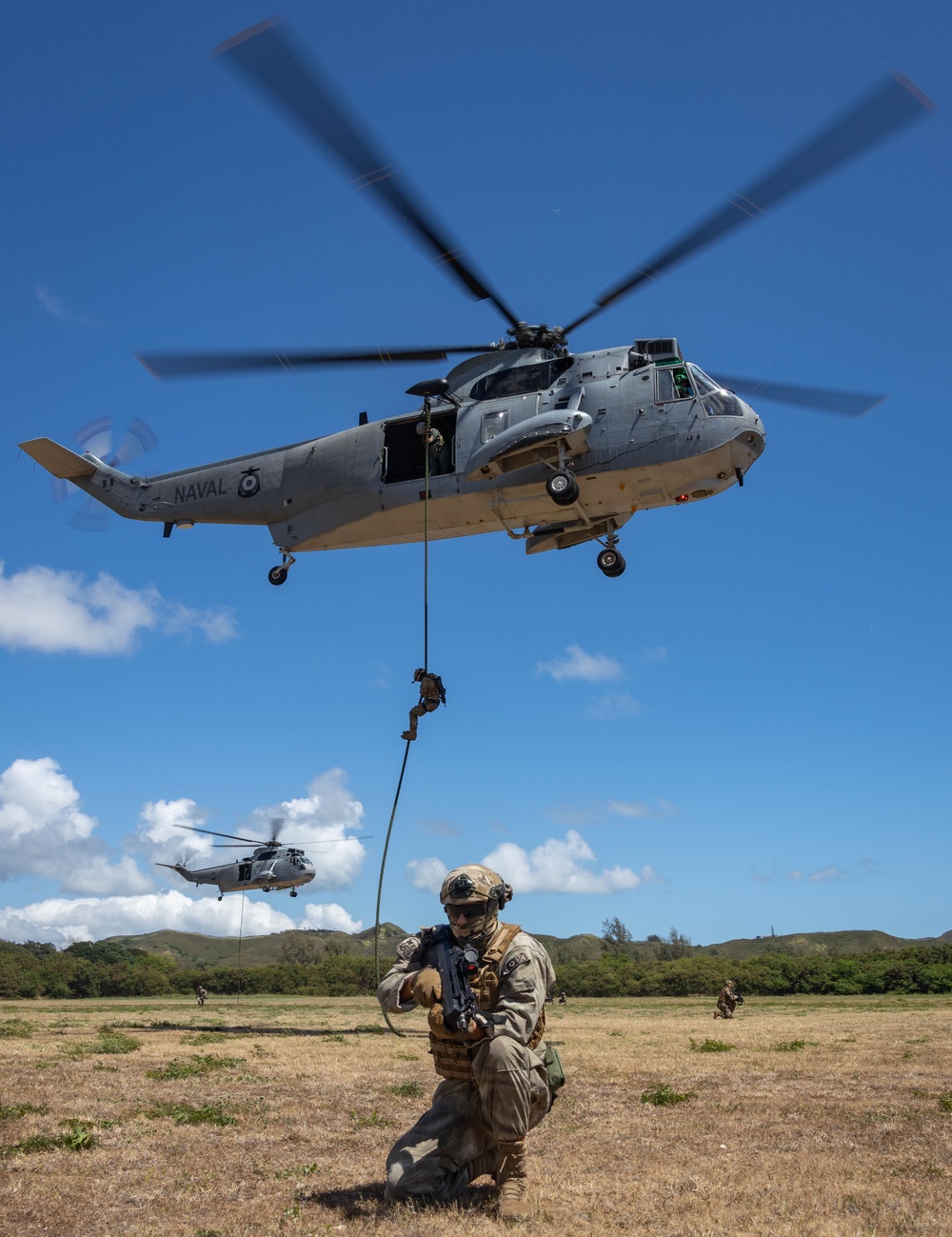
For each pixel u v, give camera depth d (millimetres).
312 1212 4590
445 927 4961
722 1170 5754
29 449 24656
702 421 17844
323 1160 6074
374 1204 4766
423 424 19062
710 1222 4375
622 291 17094
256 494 22078
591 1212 4605
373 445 20203
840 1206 4777
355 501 20344
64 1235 4199
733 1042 18062
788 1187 5242
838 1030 22000
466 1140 4766
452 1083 4910
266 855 51844
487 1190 4996
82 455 24734
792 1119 8008
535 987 4719
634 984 70688
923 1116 8062
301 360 16312
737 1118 8094
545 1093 4773
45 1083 9547
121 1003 57781
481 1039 4578
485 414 19016
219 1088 9617
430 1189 4699
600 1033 21781
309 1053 14430
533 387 18906
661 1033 21594
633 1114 8375
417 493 19562
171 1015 32438
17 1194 4906
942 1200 4898
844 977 67125
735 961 75562
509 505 19188
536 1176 5539
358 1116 7980
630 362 18578
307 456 21328
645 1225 4352
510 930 4867
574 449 18047
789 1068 12461
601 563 20141
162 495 23688
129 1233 4219
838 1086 10469
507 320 18938
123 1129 7004
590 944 159500
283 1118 7777
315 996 82000
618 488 18422
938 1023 24828
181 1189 5164
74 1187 5145
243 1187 5246
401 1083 10430
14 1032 18672
